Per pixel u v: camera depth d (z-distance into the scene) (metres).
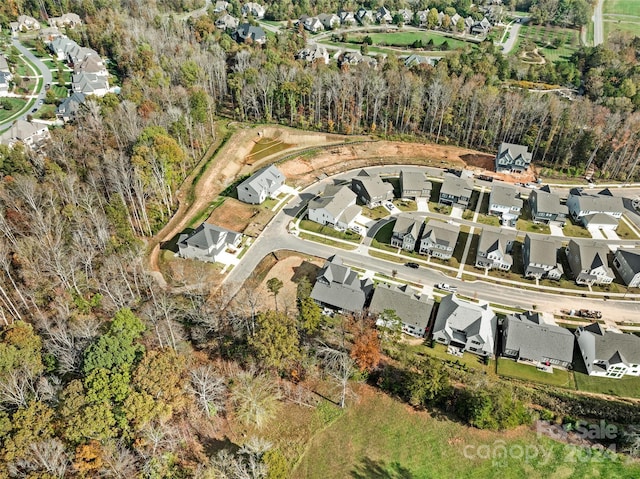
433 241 94.25
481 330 74.38
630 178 125.88
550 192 113.50
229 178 118.75
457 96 137.12
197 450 57.44
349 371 66.81
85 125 112.75
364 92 145.75
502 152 126.00
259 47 190.50
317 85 139.00
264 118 145.50
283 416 64.12
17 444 45.31
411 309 78.38
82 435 48.03
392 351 73.06
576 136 125.75
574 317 82.88
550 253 90.50
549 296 87.44
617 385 70.88
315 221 104.94
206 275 88.25
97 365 53.72
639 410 66.56
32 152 99.25
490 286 89.38
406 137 140.38
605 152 127.00
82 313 69.50
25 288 73.06
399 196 116.19
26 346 56.56
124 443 51.75
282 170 123.31
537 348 73.31
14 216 80.75
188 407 60.50
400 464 60.34
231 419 62.16
